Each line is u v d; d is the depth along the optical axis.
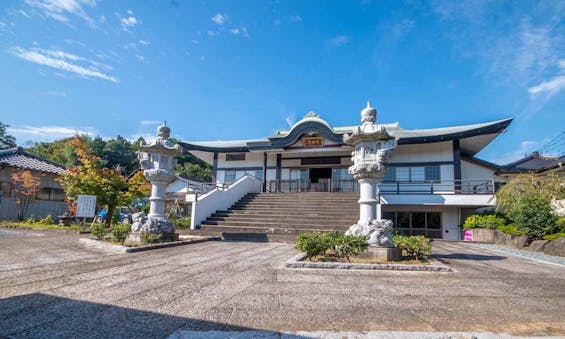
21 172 18.56
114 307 3.50
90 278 4.88
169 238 9.87
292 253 8.28
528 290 4.72
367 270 6.00
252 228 12.88
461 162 20.45
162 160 10.23
